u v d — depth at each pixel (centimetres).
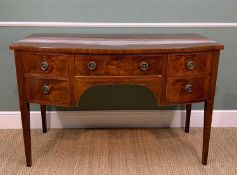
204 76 151
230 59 201
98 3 187
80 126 212
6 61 195
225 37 196
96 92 204
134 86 203
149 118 212
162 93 150
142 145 189
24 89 149
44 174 157
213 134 204
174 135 203
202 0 188
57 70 144
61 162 169
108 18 190
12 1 184
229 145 190
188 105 197
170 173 160
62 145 188
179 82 149
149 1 187
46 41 154
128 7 188
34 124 210
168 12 190
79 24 189
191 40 159
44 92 148
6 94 202
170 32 194
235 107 212
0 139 194
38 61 143
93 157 174
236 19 193
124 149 184
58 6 186
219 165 168
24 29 190
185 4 189
